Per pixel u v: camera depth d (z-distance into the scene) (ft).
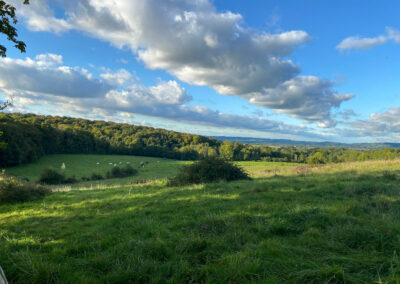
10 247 13.44
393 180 29.55
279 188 28.09
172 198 26.99
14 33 18.66
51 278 9.67
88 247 13.20
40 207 26.86
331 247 11.26
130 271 9.62
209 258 10.88
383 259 9.66
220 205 21.39
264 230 13.76
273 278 8.73
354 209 16.67
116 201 27.91
